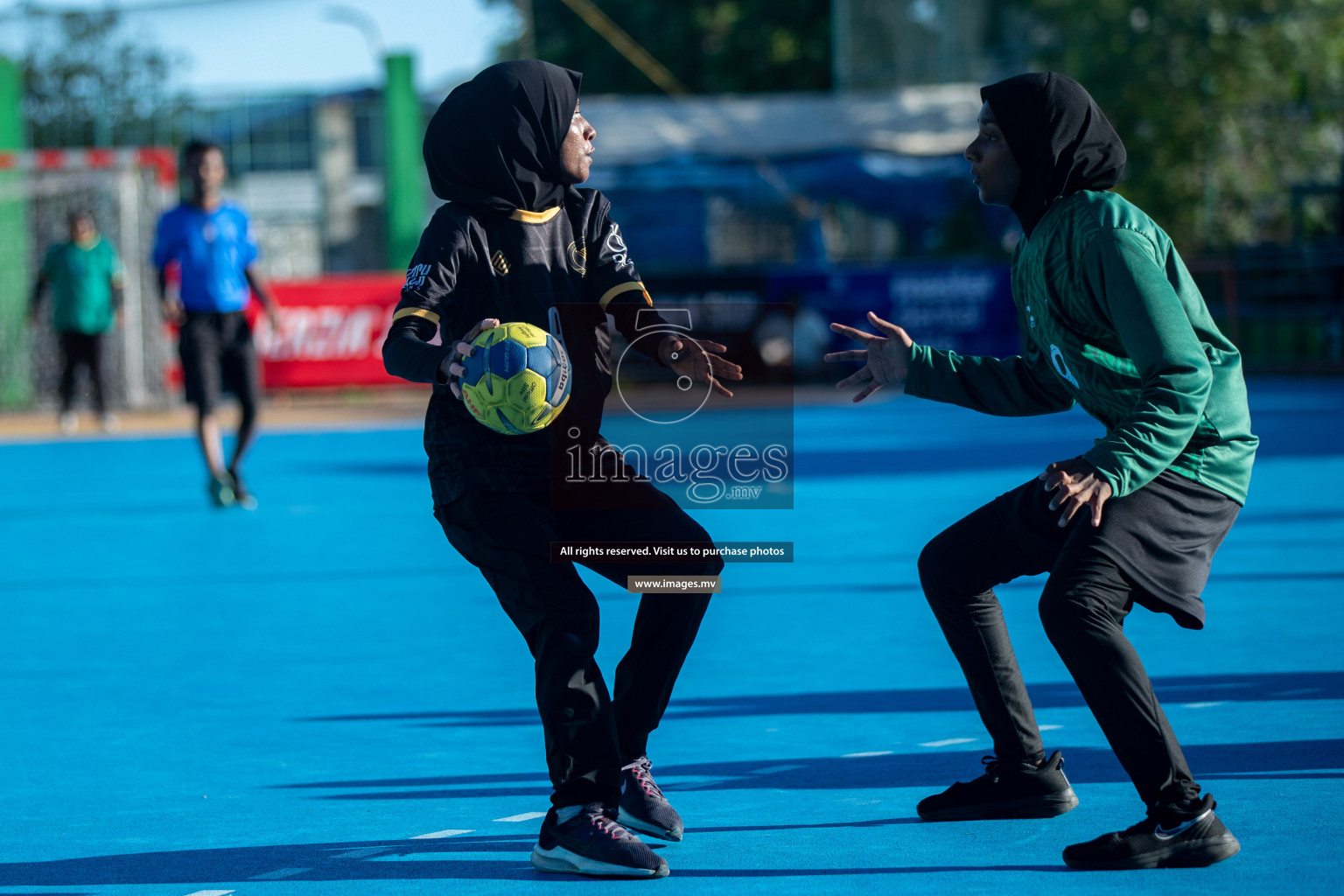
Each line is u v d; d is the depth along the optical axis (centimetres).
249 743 996
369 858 749
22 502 2517
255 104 5238
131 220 4222
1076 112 726
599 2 8544
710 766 913
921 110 5419
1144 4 5391
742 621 1403
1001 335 4566
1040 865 717
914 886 691
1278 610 1365
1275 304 4728
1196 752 898
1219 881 682
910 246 6066
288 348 4297
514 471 743
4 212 4266
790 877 708
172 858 754
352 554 1906
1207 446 727
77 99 5150
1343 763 866
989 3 5828
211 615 1502
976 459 2867
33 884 717
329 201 5397
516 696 1127
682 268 5138
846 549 1842
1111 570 706
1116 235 696
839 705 1068
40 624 1467
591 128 781
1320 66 5325
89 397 4262
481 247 744
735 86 8162
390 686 1168
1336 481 2355
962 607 795
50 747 992
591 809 714
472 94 751
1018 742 795
